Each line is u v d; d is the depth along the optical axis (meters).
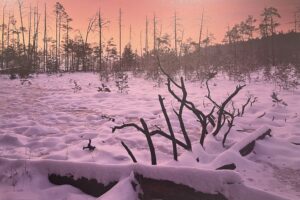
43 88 16.88
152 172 3.04
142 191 3.07
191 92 13.54
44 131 6.82
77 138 6.27
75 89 16.12
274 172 4.18
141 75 23.27
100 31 36.53
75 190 3.50
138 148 5.50
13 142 5.88
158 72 20.25
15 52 38.28
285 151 4.95
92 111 9.55
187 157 3.98
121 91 13.92
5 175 3.75
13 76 24.00
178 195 2.93
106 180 3.34
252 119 7.54
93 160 4.81
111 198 2.90
